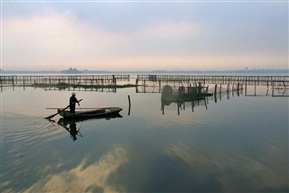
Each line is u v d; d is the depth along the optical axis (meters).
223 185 9.50
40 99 34.66
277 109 26.34
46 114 22.88
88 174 10.34
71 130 17.38
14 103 30.42
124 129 17.83
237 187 9.35
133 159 11.98
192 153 12.80
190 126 18.70
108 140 15.07
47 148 13.38
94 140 15.05
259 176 10.17
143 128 18.12
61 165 11.17
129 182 9.70
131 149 13.41
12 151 12.78
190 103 31.14
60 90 49.00
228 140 15.02
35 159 11.79
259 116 22.53
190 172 10.56
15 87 56.16
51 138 15.26
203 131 17.20
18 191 8.95
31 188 9.16
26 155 12.28
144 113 24.09
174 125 19.02
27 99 34.53
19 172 10.39
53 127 18.03
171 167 11.08
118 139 15.31
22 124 18.67
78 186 9.37
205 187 9.34
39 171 10.52
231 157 12.20
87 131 17.22
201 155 12.48
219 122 20.00
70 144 14.20
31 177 9.98
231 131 17.16
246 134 16.41
